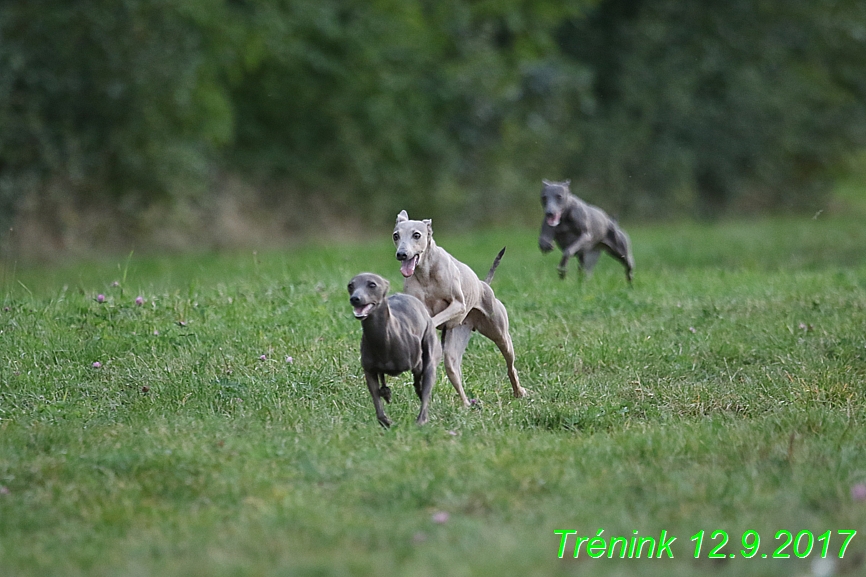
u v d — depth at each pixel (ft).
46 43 154.81
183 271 127.54
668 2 245.65
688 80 240.32
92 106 160.15
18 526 44.37
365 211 197.36
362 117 199.41
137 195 164.35
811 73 261.44
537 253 146.61
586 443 54.19
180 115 168.86
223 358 71.67
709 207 247.09
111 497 46.85
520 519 43.83
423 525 42.98
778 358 74.79
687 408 64.80
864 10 259.19
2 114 149.69
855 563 39.60
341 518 44.04
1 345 72.74
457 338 64.85
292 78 194.39
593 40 243.40
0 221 147.74
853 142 263.49
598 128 231.09
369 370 55.98
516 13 222.69
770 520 43.47
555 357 75.72
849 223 211.61
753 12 250.78
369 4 204.74
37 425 57.31
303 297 87.92
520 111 221.05
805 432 56.70
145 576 38.11
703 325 84.53
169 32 162.81
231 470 49.14
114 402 63.87
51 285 105.50
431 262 62.23
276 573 38.14
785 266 130.11
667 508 45.11
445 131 213.46
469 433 57.11
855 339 78.69
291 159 194.59
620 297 93.71
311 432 56.34
